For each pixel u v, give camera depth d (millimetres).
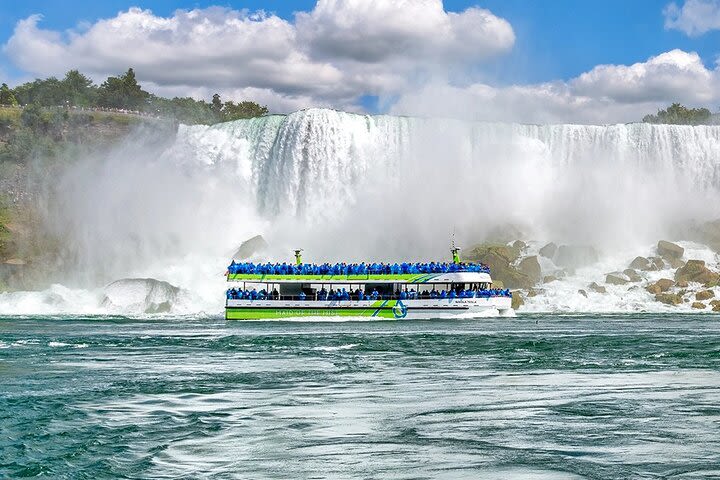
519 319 82188
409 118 122000
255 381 38531
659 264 110312
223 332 67500
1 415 30047
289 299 81688
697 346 52594
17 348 54344
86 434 26906
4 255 119125
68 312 105188
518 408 31078
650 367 42625
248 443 25672
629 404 31641
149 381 38438
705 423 28141
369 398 33656
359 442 25797
